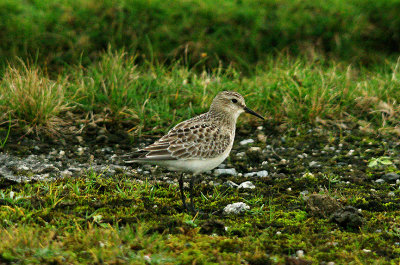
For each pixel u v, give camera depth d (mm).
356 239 8484
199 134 10070
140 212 9500
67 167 12102
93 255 7414
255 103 15086
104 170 11859
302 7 20156
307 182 11305
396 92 15367
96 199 10016
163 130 14109
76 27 18609
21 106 13516
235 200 10312
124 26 18797
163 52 18531
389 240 8508
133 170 12102
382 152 12906
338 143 13625
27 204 9492
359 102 14977
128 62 16047
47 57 17750
